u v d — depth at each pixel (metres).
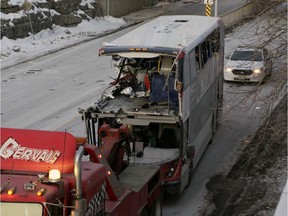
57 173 7.64
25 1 36.16
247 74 27.59
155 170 12.29
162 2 58.72
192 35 16.03
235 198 14.99
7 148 8.26
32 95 25.09
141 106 15.09
